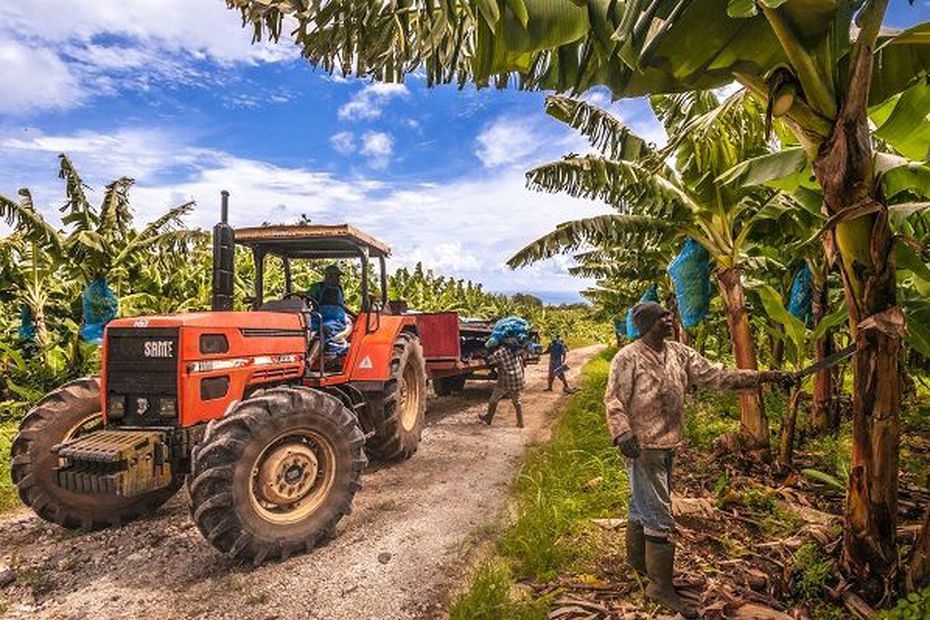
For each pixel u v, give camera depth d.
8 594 3.15
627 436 2.83
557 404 9.01
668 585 2.84
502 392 7.39
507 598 2.90
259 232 5.18
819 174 2.63
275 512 3.63
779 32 2.33
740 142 4.47
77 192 8.46
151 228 9.09
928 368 6.75
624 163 4.63
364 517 4.22
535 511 3.87
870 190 2.53
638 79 2.85
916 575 2.69
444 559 3.49
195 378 3.74
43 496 3.81
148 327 3.77
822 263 5.18
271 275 12.11
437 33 2.27
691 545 3.51
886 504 2.76
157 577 3.32
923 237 4.86
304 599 3.05
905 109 3.12
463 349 9.94
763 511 4.02
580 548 3.49
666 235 5.26
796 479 4.56
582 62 2.74
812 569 2.94
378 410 5.42
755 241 5.69
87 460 3.38
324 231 5.08
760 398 5.09
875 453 2.74
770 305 4.54
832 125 2.51
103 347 3.88
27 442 3.83
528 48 2.52
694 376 3.10
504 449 6.18
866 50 2.36
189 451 3.70
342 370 5.34
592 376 11.09
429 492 4.75
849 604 2.74
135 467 3.37
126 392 3.81
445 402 9.32
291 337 4.65
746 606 2.83
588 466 5.04
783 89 2.51
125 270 9.40
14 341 10.01
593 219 5.16
